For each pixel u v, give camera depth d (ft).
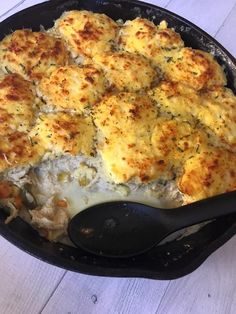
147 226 0.91
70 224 0.91
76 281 0.93
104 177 0.95
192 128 0.99
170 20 1.17
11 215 0.89
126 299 0.93
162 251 0.92
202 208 0.87
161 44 1.11
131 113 0.97
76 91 0.99
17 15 1.09
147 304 0.93
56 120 0.95
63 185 0.97
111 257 0.88
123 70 1.04
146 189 0.98
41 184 0.96
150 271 0.82
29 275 0.93
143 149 0.94
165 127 0.97
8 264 0.93
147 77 1.05
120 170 0.92
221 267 1.00
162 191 0.98
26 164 0.91
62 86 0.99
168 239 0.95
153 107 1.00
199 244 0.92
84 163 0.96
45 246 0.86
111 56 1.05
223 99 1.05
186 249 0.92
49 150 0.93
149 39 1.10
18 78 1.00
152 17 1.18
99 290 0.93
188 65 1.08
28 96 0.98
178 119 0.99
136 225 0.91
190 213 0.88
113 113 0.97
